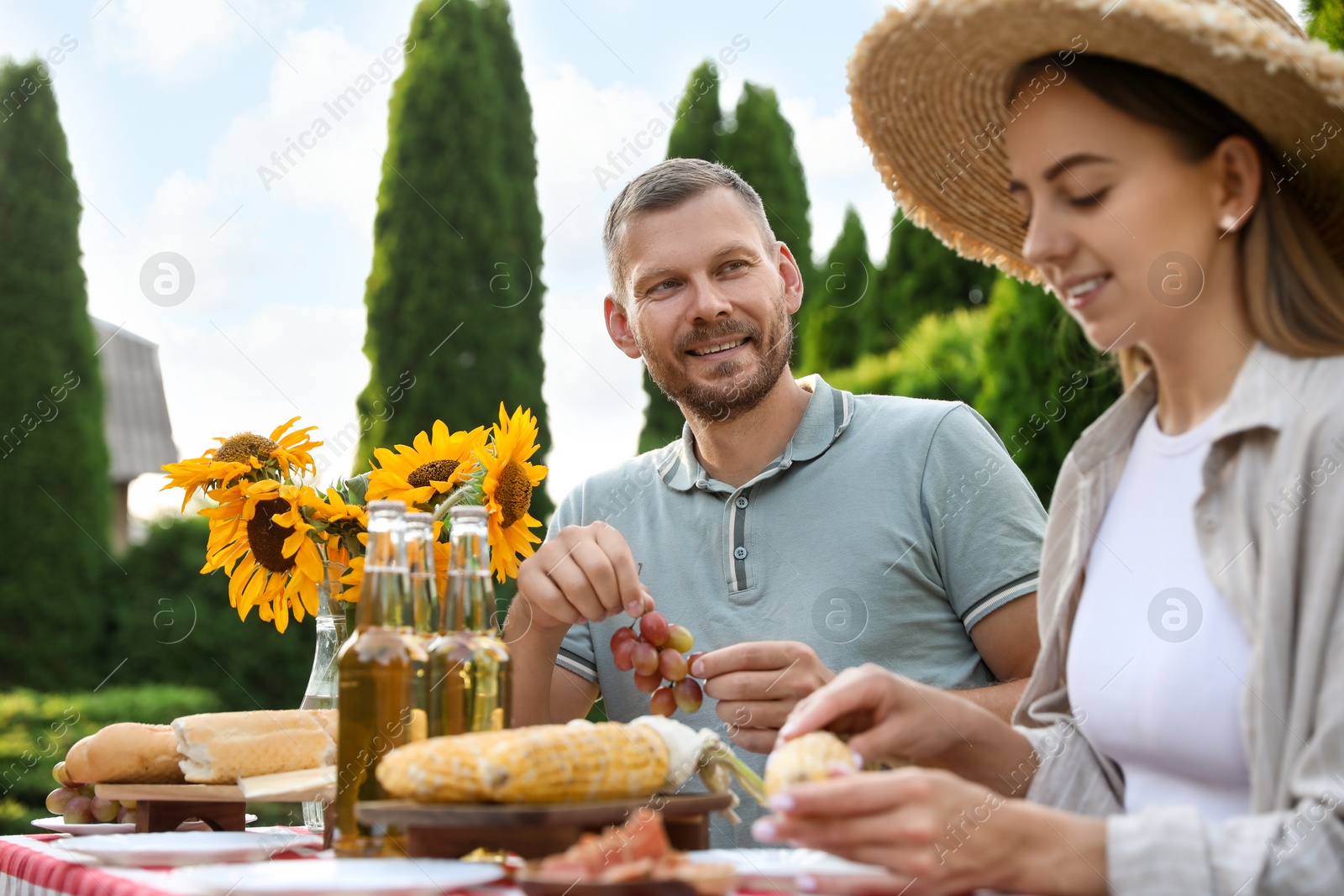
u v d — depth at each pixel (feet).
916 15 3.81
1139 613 3.55
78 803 4.97
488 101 25.36
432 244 24.67
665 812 3.25
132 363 36.40
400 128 25.13
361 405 24.30
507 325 24.70
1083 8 3.28
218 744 4.39
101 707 20.43
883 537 6.01
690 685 4.42
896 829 2.52
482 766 3.01
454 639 3.79
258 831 4.74
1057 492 4.03
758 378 6.10
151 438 34.09
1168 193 3.37
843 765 2.89
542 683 5.24
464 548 3.89
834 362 20.48
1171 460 3.67
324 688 4.90
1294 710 2.89
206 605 22.48
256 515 4.95
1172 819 2.61
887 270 19.86
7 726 19.83
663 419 22.70
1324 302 3.33
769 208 24.43
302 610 5.18
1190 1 3.33
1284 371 3.26
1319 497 2.99
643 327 6.23
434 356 24.23
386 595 3.76
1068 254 3.48
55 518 23.57
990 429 6.38
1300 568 2.99
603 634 6.25
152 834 4.02
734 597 6.11
